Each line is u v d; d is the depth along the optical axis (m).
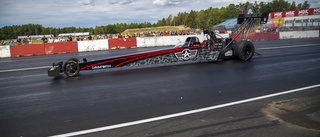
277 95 5.84
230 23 45.34
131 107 5.27
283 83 7.03
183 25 117.00
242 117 4.50
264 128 4.02
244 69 9.38
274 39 30.77
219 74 8.53
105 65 9.27
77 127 4.30
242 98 5.67
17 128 4.37
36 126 4.43
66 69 9.06
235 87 6.71
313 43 21.22
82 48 22.69
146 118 4.59
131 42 24.50
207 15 83.56
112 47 23.73
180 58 10.43
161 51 10.01
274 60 11.55
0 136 4.07
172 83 7.41
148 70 9.84
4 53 20.34
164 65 10.92
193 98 5.78
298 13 43.19
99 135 3.93
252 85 6.88
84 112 5.07
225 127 4.09
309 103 5.19
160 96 6.04
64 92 6.85
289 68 9.40
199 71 9.20
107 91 6.75
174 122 4.35
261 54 13.99
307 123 4.18
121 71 9.84
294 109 4.85
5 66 13.66
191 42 10.73
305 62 10.70
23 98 6.39
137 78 8.36
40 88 7.48
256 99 5.55
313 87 6.50
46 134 4.07
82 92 6.77
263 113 4.67
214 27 46.12
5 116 5.02
